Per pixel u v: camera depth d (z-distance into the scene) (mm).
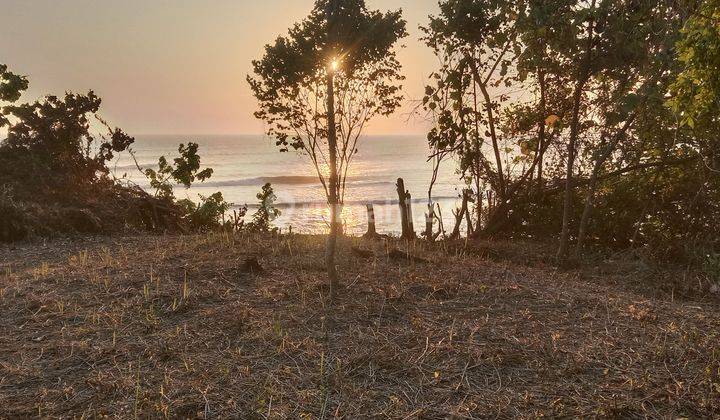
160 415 3529
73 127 12570
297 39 5973
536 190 11938
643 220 10805
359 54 5766
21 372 4121
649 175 10930
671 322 5461
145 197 12898
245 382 3984
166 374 4105
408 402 3762
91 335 4824
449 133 11664
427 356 4430
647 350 4660
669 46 7652
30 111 12289
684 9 7320
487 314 5449
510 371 4238
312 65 6234
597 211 11234
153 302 5621
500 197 12594
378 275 6742
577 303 5992
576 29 8711
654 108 8523
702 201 10055
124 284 6258
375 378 4086
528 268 8328
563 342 4793
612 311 5777
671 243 10078
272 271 6910
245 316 5188
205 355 4434
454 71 11203
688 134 8977
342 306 5523
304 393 3822
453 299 5914
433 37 11086
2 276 6922
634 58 8688
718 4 4992
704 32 4836
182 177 13188
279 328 4852
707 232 10008
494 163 13133
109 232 10875
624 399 3832
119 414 3539
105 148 13133
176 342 4668
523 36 9320
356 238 9953
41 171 11969
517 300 5980
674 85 5246
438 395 3857
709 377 4141
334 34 5570
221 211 13188
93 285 6254
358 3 5578
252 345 4625
